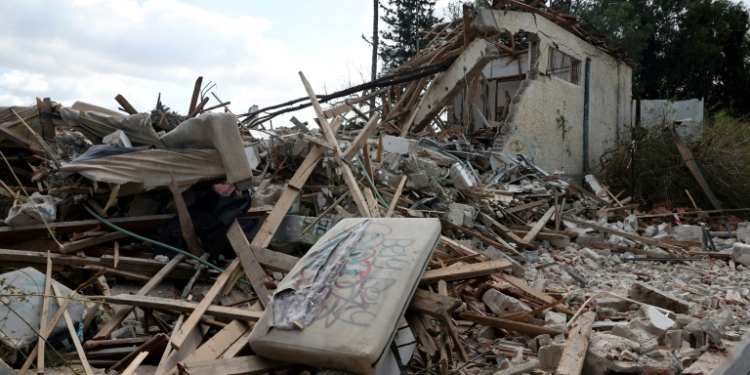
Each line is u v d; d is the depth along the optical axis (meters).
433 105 15.30
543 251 10.04
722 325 5.55
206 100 8.55
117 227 6.30
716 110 30.28
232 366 3.78
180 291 6.00
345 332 3.62
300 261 4.54
